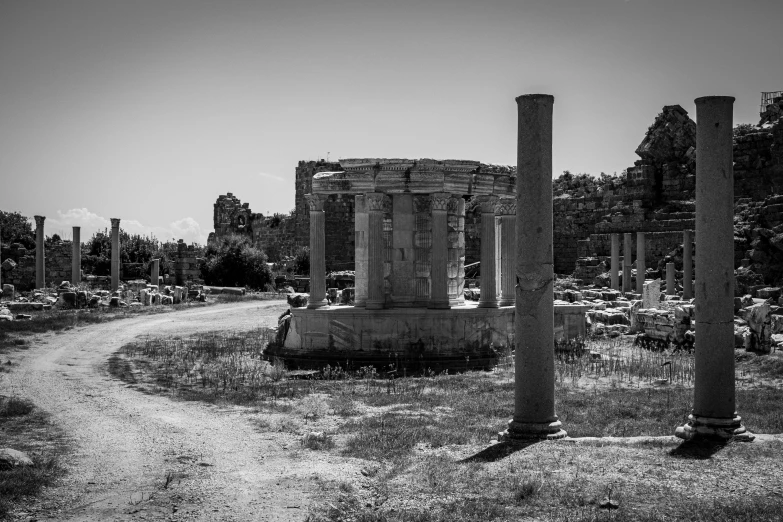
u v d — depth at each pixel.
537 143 15.38
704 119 15.27
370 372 26.03
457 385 23.59
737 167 70.25
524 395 15.51
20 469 14.14
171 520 11.76
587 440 15.15
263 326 43.91
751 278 56.94
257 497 12.70
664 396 21.36
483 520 11.08
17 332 37.88
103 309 52.59
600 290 57.47
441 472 13.36
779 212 60.19
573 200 81.25
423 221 30.34
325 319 29.05
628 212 74.25
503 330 29.66
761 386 23.05
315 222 30.31
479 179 29.50
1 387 23.47
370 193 29.19
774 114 76.00
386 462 14.57
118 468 14.49
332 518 11.55
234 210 111.62
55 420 18.73
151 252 82.50
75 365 28.20
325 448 15.82
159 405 20.66
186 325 44.25
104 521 11.74
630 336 37.09
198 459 15.10
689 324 32.56
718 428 14.88
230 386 23.56
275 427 17.91
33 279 73.38
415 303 30.22
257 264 83.50
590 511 11.21
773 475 12.53
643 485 12.18
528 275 15.36
